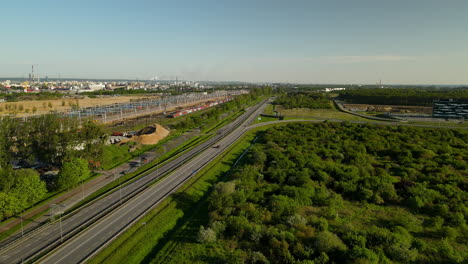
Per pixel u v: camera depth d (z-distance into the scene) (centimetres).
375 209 9669
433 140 18000
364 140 18150
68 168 10406
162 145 17188
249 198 9988
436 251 7269
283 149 16375
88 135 12962
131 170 12812
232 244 7519
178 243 7631
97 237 7638
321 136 19612
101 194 10331
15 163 13212
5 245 7206
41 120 12394
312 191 10331
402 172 12281
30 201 9188
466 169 12888
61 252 6962
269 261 6762
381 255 6900
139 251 7306
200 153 15800
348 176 11612
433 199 9931
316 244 7100
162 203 9675
